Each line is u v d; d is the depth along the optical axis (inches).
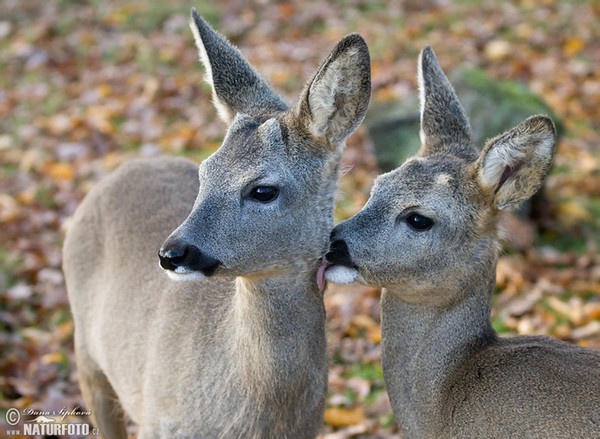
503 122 686.5
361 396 507.2
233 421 349.7
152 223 407.2
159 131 842.8
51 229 693.9
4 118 889.5
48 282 614.5
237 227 330.3
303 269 344.8
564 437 328.2
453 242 358.3
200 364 356.2
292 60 983.6
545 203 706.2
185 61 999.0
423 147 385.4
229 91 371.6
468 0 1141.1
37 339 554.9
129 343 390.0
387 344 378.9
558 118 727.1
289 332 343.6
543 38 1031.6
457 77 716.7
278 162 337.1
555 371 340.5
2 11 1127.0
